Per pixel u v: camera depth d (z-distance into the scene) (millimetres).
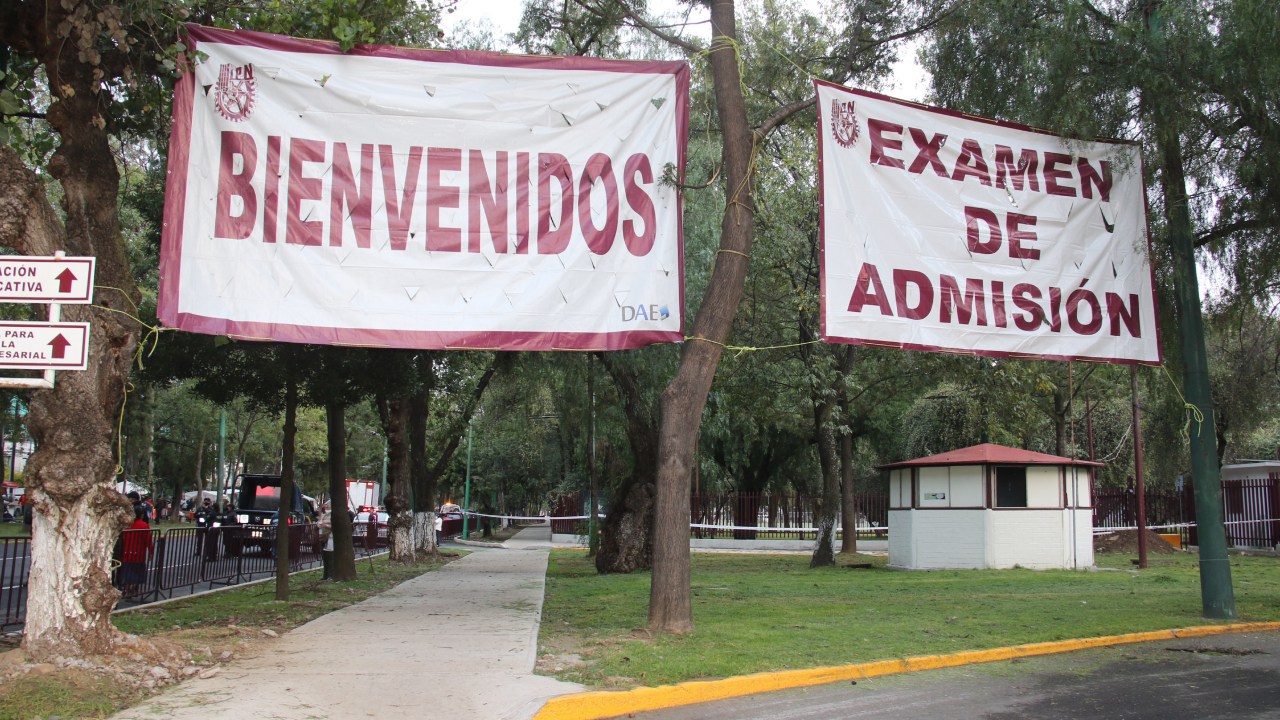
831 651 9383
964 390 25828
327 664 8672
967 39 13188
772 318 21656
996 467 20500
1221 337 15117
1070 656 9805
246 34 9742
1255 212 12586
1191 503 29391
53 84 8969
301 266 9617
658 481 10789
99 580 7984
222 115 9594
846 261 10719
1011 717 7191
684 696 7715
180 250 9297
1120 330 11930
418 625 11328
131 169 14117
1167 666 9266
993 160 11602
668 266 10445
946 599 13969
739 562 24094
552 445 47531
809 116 18266
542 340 10078
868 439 38969
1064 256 11742
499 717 6809
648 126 10602
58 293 7707
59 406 7965
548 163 10336
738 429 33844
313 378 14125
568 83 10477
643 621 11477
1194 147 12586
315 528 23203
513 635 10445
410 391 15336
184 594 15367
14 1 9117
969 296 11242
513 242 10148
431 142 10109
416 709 6992
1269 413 19875
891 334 10805
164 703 7059
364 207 9852
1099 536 25812
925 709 7449
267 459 65625
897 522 21641
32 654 7609
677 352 20172
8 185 8008
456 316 9930
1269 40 11008
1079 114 11625
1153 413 25953
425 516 25922
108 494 8047
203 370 13484
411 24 13922
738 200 11273
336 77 9961
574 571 21016
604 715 7277
